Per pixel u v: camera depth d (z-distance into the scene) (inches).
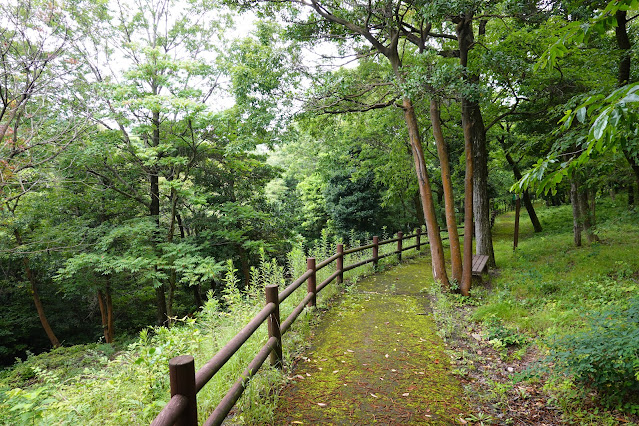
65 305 601.9
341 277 277.3
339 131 462.9
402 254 444.5
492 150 565.6
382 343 170.4
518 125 412.5
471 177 263.7
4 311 544.1
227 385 118.0
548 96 307.1
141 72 383.2
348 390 128.0
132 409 107.7
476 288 265.7
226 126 405.4
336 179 746.8
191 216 545.0
